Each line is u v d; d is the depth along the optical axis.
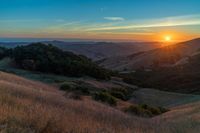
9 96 8.42
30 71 66.75
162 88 72.38
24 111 6.02
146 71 110.12
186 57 129.62
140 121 11.04
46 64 67.94
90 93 37.03
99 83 62.69
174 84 76.06
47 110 6.87
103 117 9.73
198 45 171.25
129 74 102.69
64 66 67.94
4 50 85.06
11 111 5.67
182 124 10.77
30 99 10.26
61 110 8.33
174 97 53.78
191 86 68.81
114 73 88.19
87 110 11.23
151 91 61.97
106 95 29.39
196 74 83.12
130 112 22.30
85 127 5.86
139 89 65.44
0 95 8.12
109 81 70.81
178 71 97.56
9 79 25.67
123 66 156.12
